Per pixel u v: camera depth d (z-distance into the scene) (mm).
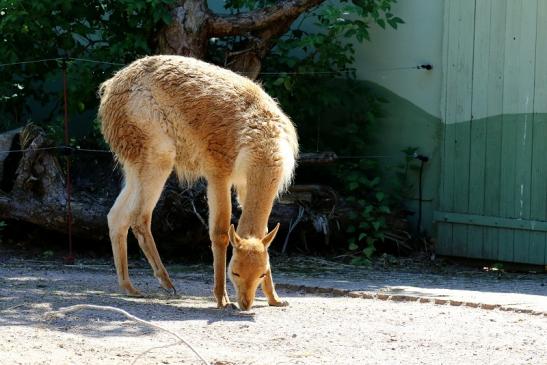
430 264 13750
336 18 13477
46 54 14172
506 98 13336
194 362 6488
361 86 14914
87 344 6926
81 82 13492
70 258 12602
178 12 13531
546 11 12875
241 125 8977
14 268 11820
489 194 13586
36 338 7047
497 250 13547
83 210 13156
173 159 9469
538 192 13125
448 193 13984
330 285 10898
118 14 14055
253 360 6590
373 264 13492
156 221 12977
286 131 9109
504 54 13312
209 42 14523
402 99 14562
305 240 13922
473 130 13695
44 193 13211
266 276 8930
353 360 6699
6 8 13234
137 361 6434
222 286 8922
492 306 9086
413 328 7918
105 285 10211
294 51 15227
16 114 14859
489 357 6863
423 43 14305
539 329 7941
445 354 6949
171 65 9500
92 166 14062
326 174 14758
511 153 13344
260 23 13680
